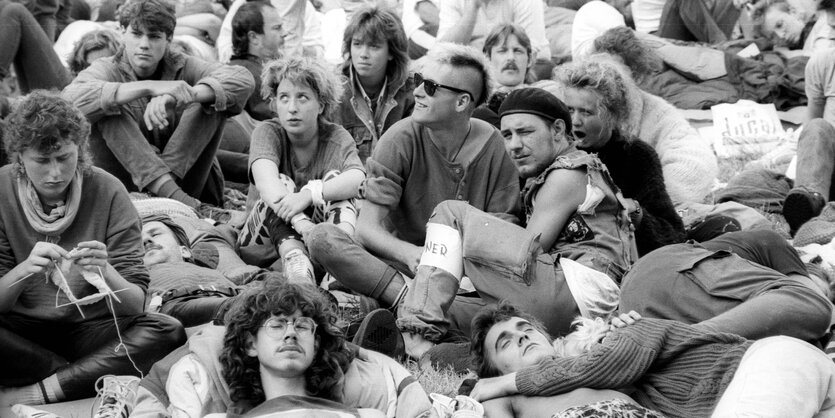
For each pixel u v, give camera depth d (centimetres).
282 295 870
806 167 1533
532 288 1068
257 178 1284
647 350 908
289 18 2108
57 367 1021
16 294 991
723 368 897
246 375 870
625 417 874
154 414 886
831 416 866
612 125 1198
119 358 1022
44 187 1021
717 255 1015
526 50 1669
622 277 1100
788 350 870
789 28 2134
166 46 1473
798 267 1066
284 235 1255
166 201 1341
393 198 1196
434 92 1184
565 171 1112
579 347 958
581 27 2061
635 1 2255
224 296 1145
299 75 1293
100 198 1052
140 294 1032
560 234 1115
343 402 891
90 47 1534
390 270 1130
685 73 1984
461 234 1095
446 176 1210
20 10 1619
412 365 1051
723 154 1841
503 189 1212
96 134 1428
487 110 1350
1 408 1006
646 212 1195
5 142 1028
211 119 1465
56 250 987
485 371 975
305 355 865
